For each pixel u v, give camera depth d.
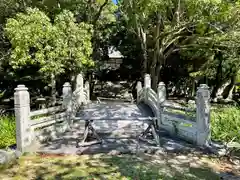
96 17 13.20
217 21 10.40
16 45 7.20
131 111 8.84
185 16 11.48
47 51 7.62
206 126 5.10
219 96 16.84
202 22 10.01
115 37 17.86
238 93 16.97
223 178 3.74
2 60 10.71
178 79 19.02
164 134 6.16
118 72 19.69
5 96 12.45
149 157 4.61
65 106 6.54
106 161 4.34
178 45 13.46
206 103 5.11
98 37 16.08
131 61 18.89
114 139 5.62
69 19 8.23
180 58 17.20
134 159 4.47
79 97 9.57
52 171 3.89
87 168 4.01
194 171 3.98
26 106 4.88
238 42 11.00
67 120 6.55
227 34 10.59
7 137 5.48
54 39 7.59
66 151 4.75
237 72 14.19
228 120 5.75
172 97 18.16
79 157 4.55
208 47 12.37
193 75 14.43
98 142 5.28
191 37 12.24
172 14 11.29
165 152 4.87
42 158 4.48
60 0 10.68
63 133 6.16
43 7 10.38
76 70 11.24
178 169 4.05
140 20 12.48
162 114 6.60
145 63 14.33
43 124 5.52
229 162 4.44
